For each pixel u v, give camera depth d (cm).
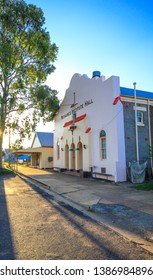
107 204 805
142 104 1550
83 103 1930
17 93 2250
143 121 1538
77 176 1897
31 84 2342
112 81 1475
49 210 744
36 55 2242
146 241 469
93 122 1730
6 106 2217
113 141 1437
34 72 2341
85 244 456
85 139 1811
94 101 1728
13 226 570
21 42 2169
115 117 1424
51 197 992
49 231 533
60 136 2509
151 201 832
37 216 667
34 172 2462
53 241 470
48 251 420
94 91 1734
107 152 1505
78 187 1230
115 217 648
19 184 1462
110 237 498
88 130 1762
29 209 756
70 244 455
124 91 1606
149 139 1528
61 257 396
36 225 579
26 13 2055
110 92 1495
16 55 2138
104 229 552
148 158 1473
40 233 518
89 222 610
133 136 1467
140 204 789
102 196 952
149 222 594
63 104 2422
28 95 2289
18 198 958
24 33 2123
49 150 3356
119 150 1393
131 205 780
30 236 498
